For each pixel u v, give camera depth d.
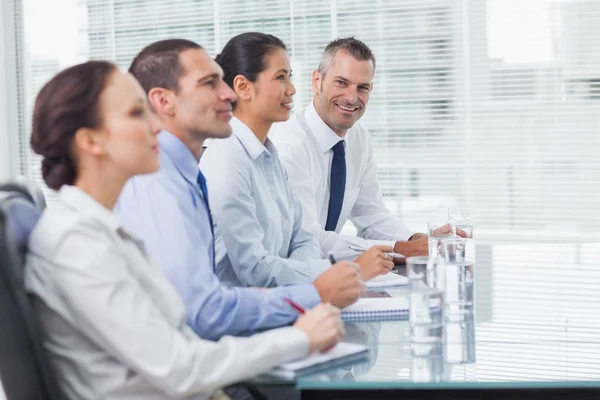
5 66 5.16
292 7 4.72
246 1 4.81
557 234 4.38
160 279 1.42
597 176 4.32
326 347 1.46
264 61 2.19
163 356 1.25
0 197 1.31
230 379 1.31
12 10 5.16
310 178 2.94
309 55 4.70
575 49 4.30
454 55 4.46
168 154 1.73
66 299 1.24
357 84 2.96
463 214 2.38
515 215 4.44
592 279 2.28
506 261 2.58
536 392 1.36
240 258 2.06
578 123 4.32
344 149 3.10
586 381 1.32
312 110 3.05
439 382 1.31
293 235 2.49
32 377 1.20
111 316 1.23
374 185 3.26
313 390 1.49
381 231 3.15
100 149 1.34
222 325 1.62
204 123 1.75
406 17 4.53
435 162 4.54
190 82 1.74
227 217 2.07
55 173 1.35
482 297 2.05
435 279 1.81
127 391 1.28
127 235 1.36
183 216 1.65
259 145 2.22
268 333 1.41
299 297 1.71
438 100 4.51
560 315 1.84
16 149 5.17
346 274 1.77
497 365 1.41
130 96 1.35
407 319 1.78
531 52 4.35
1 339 1.18
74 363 1.27
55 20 5.14
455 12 4.45
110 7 5.08
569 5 4.28
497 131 4.43
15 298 1.17
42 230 1.27
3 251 1.17
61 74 1.35
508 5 4.36
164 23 4.98
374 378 1.33
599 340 1.61
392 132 4.59
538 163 4.39
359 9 4.60
